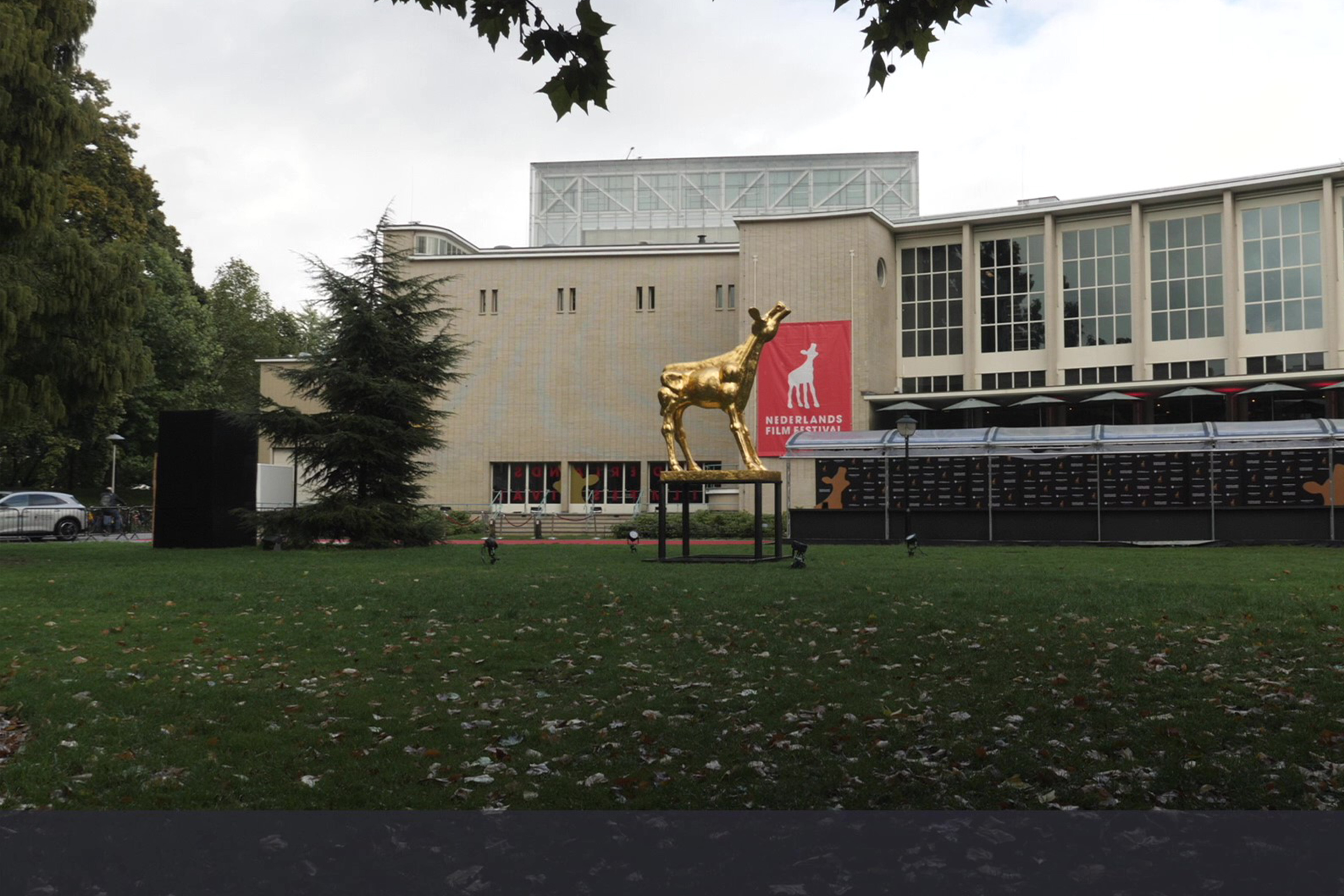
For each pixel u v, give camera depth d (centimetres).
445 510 4816
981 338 5559
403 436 2798
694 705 848
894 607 1298
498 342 6047
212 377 6384
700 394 2161
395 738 764
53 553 2570
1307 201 4988
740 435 2159
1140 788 636
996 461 3020
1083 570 1781
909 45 814
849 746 727
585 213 7719
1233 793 624
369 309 2781
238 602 1439
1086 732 747
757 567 1923
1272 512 2781
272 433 2758
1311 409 4962
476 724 799
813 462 5369
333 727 793
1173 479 2880
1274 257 5047
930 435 3077
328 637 1169
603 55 770
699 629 1180
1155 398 4981
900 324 5728
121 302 2370
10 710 836
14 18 2152
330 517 2684
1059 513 2959
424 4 781
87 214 4519
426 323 2925
